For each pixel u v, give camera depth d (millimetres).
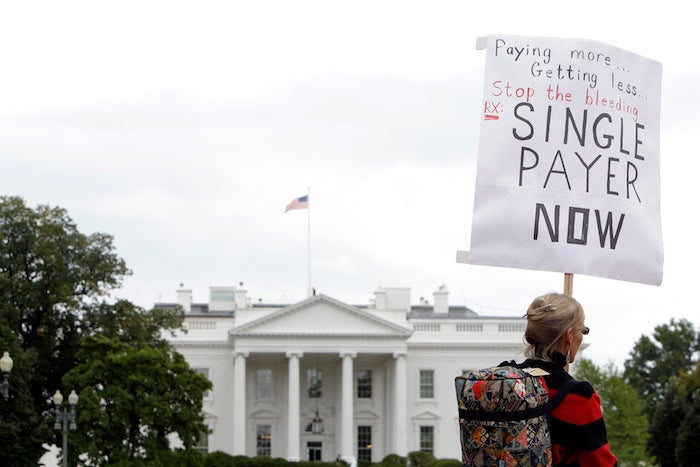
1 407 63594
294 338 100125
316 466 90125
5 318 68875
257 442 104188
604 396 81938
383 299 109750
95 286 74125
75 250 75000
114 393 63031
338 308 101062
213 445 102438
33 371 65500
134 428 64125
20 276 73562
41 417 65312
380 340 100812
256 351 99938
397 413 100500
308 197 105875
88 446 62250
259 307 115188
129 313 75812
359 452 105938
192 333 104000
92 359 65812
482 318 109000
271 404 104625
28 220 73938
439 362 106062
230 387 103562
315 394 105688
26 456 63969
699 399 80750
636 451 80750
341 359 105438
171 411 63750
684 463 79875
